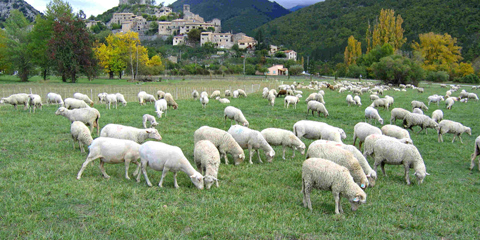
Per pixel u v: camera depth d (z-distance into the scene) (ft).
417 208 28.45
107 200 26.23
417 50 307.78
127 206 25.57
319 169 27.07
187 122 65.05
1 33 226.58
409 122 60.95
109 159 31.24
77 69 199.72
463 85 240.12
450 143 54.39
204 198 28.35
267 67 411.34
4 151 39.27
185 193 29.30
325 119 73.26
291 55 506.89
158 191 29.25
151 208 25.46
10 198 25.41
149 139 48.52
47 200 25.50
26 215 23.02
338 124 67.46
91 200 25.99
